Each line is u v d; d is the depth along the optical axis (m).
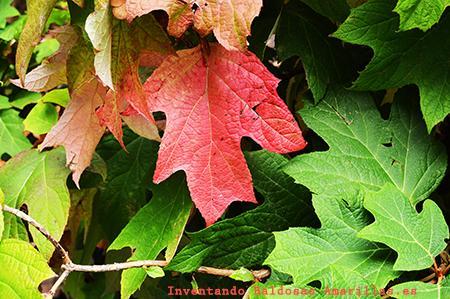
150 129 1.00
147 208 0.97
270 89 0.91
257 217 0.95
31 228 0.97
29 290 0.90
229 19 0.86
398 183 0.94
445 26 0.93
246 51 0.89
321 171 0.93
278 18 0.98
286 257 0.88
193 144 0.91
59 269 1.05
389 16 0.92
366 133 0.95
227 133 0.91
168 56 0.91
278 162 0.96
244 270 0.93
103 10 0.88
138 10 0.86
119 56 0.90
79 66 0.95
